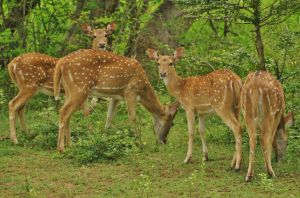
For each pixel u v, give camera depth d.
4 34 18.55
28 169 13.27
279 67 16.41
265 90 11.98
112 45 20.39
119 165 13.46
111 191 11.73
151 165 13.41
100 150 13.93
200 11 15.08
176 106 15.56
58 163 13.66
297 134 14.20
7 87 19.23
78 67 14.56
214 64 18.66
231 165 13.12
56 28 19.64
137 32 20.64
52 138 15.17
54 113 16.67
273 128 12.37
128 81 15.23
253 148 12.04
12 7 19.59
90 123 16.86
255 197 11.20
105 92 15.07
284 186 11.77
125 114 18.17
